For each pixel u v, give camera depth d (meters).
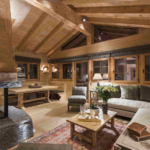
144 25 2.99
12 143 1.56
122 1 2.35
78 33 4.99
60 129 2.31
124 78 3.83
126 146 1.16
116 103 2.92
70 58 5.15
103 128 2.34
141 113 2.10
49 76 6.06
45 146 1.12
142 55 3.40
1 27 1.64
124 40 3.73
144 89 2.97
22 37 4.28
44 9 2.72
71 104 3.47
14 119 1.71
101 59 4.28
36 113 3.32
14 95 4.07
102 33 4.52
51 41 5.05
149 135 1.29
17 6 2.95
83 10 3.35
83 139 1.90
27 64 5.22
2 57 1.62
